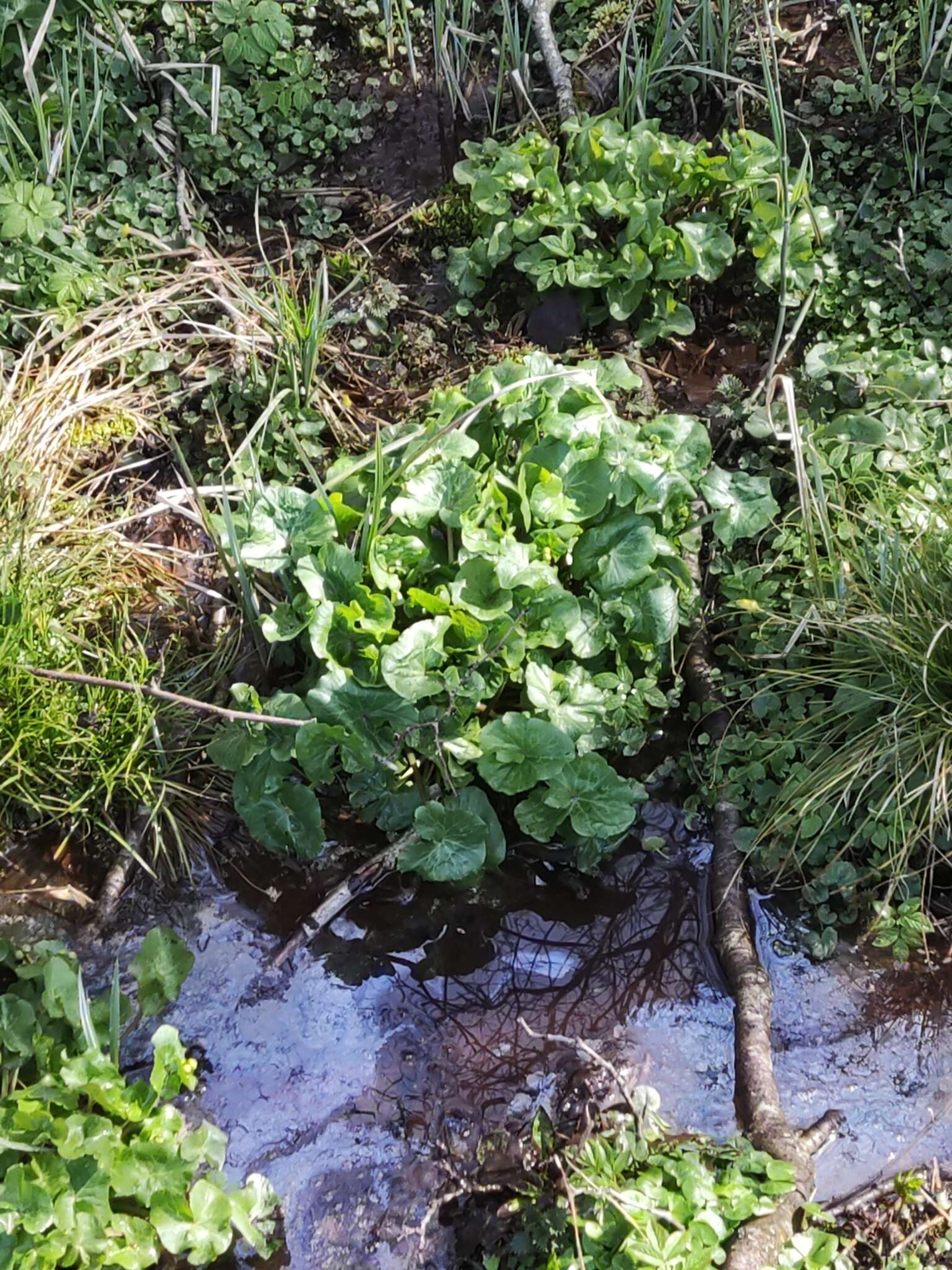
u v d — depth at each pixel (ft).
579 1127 6.84
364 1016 7.73
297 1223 6.81
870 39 12.15
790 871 8.04
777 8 11.84
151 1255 6.27
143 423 10.42
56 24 12.17
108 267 11.27
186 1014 7.74
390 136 12.39
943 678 7.79
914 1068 7.30
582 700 8.12
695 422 9.25
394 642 8.00
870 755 7.82
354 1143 7.14
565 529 8.41
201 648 9.28
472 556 8.18
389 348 11.02
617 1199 6.14
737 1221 6.25
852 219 11.04
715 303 11.14
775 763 8.25
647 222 10.43
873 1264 6.43
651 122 10.93
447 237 11.58
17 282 10.85
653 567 8.86
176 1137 6.81
